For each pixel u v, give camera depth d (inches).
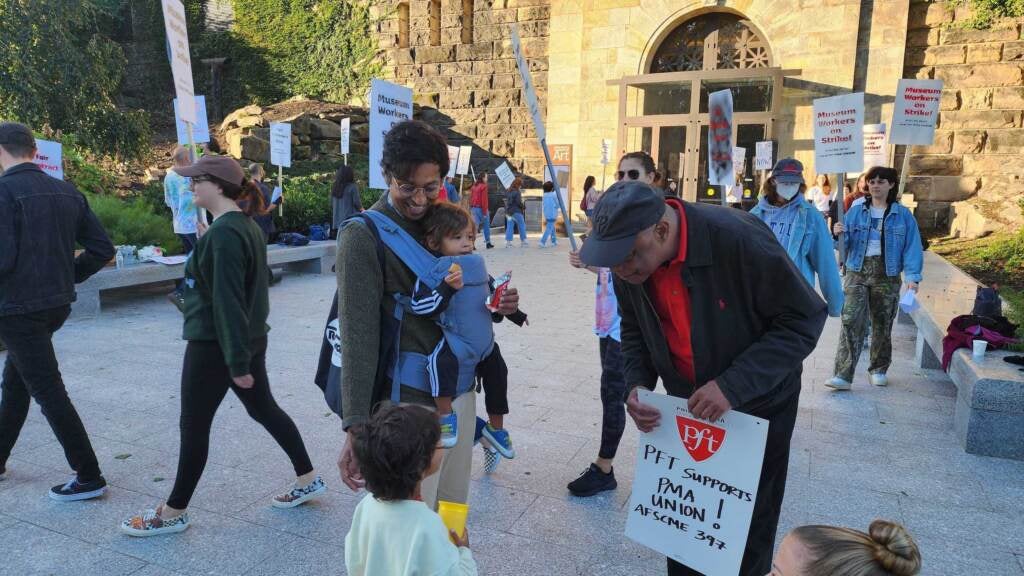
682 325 82.9
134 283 328.5
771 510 87.3
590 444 175.8
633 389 92.9
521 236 661.9
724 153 179.3
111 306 348.2
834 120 239.5
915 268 217.0
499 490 150.1
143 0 1031.6
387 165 91.0
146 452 166.9
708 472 85.7
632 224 72.2
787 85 703.1
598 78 799.1
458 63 909.8
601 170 809.5
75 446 138.9
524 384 226.7
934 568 120.5
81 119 624.1
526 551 125.8
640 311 86.4
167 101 1044.5
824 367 255.0
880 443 178.2
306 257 446.6
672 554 90.0
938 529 134.0
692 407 79.4
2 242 128.0
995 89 636.7
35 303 132.8
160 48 1038.4
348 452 86.5
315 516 136.8
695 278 77.8
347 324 88.1
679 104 765.9
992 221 593.0
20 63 573.9
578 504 143.9
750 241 75.7
